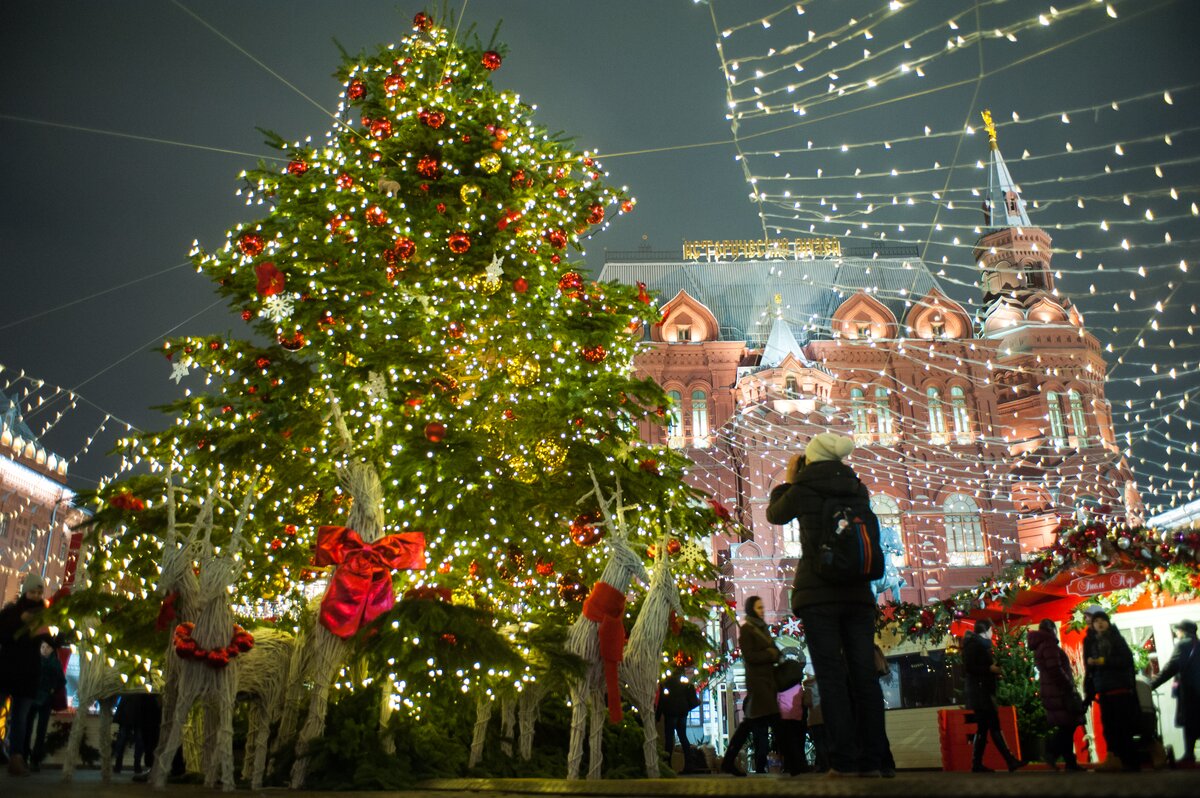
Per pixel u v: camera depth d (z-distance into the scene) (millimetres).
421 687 11992
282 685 10688
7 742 13172
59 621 11344
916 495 54250
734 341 58438
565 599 15898
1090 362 59562
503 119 17531
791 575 49594
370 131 17344
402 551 11312
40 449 51719
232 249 15492
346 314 14734
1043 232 64562
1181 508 36281
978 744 11820
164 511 13836
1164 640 14281
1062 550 14742
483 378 15664
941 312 60438
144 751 15586
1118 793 2650
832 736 5531
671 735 15781
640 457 15789
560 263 17781
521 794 7402
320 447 14828
